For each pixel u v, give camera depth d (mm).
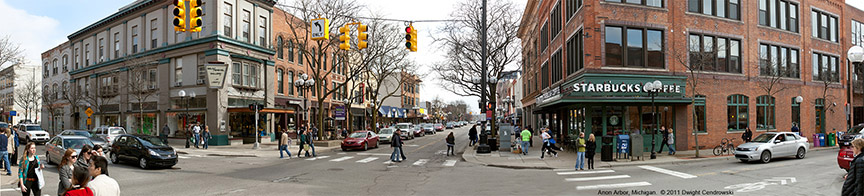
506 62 29781
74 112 40719
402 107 75062
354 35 31000
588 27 21219
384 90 72625
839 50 29922
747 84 24234
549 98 23328
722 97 23391
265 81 33469
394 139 19703
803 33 27406
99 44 39312
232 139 30016
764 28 25297
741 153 17203
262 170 16000
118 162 17797
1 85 64938
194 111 30156
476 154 22141
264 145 30188
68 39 43562
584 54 21281
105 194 5184
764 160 17125
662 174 14258
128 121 35625
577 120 23359
